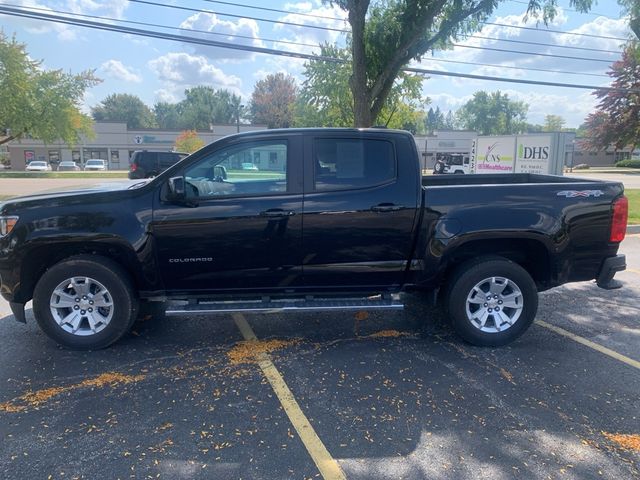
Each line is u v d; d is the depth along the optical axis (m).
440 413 3.50
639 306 5.97
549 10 10.52
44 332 4.49
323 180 4.48
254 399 3.69
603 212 4.64
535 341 4.86
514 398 3.72
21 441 3.15
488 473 2.85
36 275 4.61
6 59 26.80
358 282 4.65
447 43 11.88
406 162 4.54
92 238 4.30
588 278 4.75
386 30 10.74
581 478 2.81
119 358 4.39
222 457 2.99
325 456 3.01
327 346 4.71
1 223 4.37
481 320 4.68
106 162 69.31
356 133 4.51
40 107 31.09
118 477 2.80
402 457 3.00
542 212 4.54
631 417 3.46
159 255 4.39
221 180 4.48
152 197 4.38
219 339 4.86
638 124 38.47
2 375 4.05
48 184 30.44
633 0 13.08
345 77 23.86
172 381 3.97
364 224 4.48
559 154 18.69
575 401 3.68
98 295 4.48
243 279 4.55
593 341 4.86
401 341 4.85
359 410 3.54
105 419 3.40
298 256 4.50
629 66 38.06
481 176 6.32
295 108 32.44
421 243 4.56
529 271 4.98
